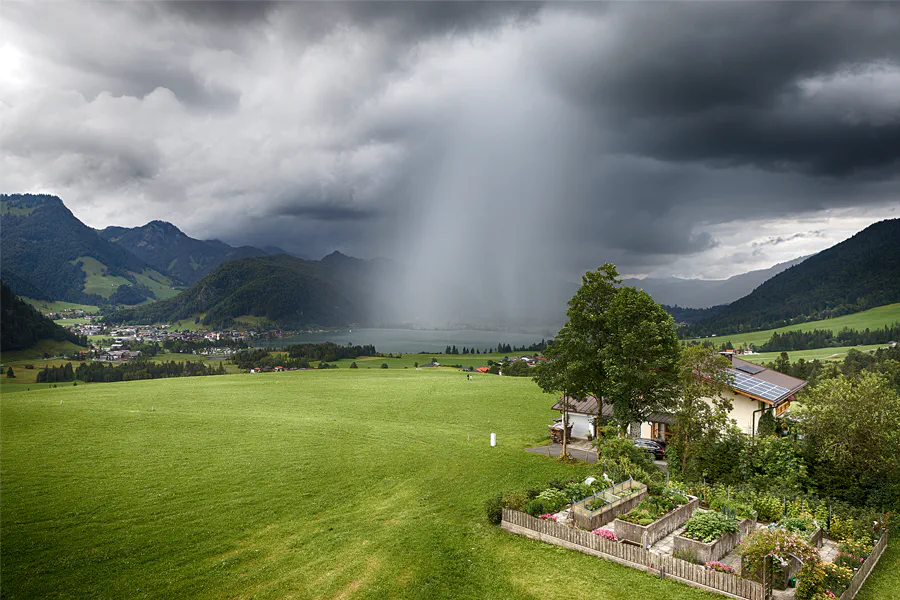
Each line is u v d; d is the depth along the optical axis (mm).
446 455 46312
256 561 25484
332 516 31703
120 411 63125
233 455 45406
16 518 29844
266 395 82438
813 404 34938
